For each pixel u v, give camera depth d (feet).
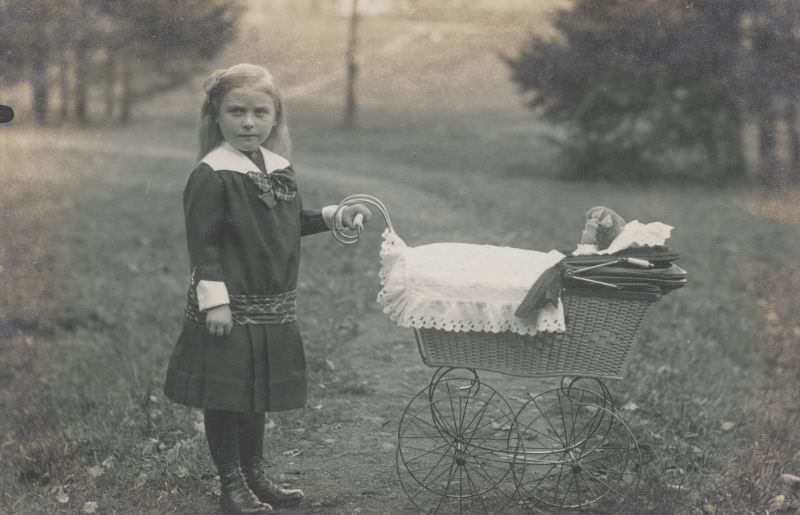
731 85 68.64
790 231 47.24
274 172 11.04
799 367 21.88
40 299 29.89
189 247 10.62
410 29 131.23
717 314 26.58
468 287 10.32
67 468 14.19
